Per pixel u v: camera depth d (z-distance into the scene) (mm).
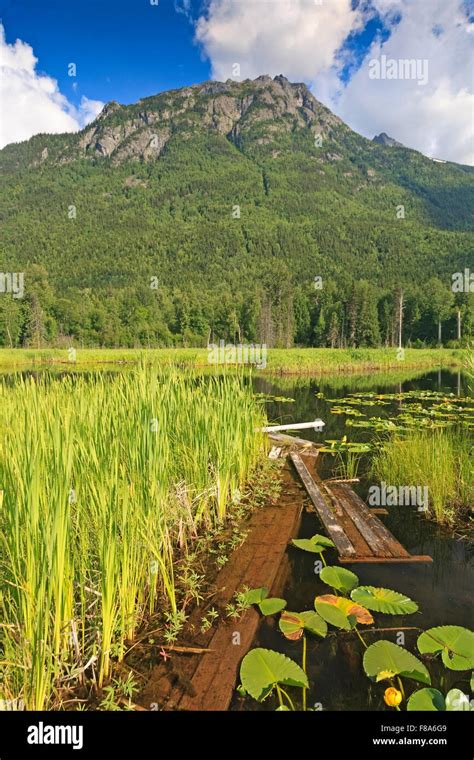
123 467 2504
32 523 1857
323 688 2084
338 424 8867
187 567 3141
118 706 1957
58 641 1976
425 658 2270
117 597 2393
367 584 3012
